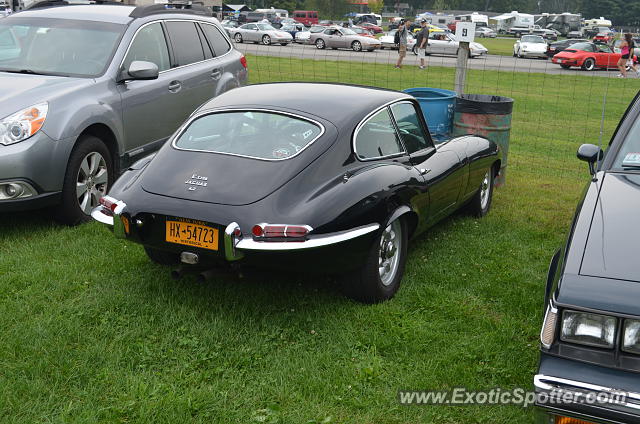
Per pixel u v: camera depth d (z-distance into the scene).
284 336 3.80
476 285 4.65
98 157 5.79
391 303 4.31
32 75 5.91
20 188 5.09
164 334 3.79
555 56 31.52
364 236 3.87
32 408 3.07
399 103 4.82
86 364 3.44
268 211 3.66
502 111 6.99
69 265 4.73
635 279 2.61
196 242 3.76
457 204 5.48
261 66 21.19
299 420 3.04
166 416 3.03
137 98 6.30
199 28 7.61
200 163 4.04
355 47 36.19
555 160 9.48
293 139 4.09
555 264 3.18
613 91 21.02
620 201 3.19
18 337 3.66
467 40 8.05
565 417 2.53
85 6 6.99
